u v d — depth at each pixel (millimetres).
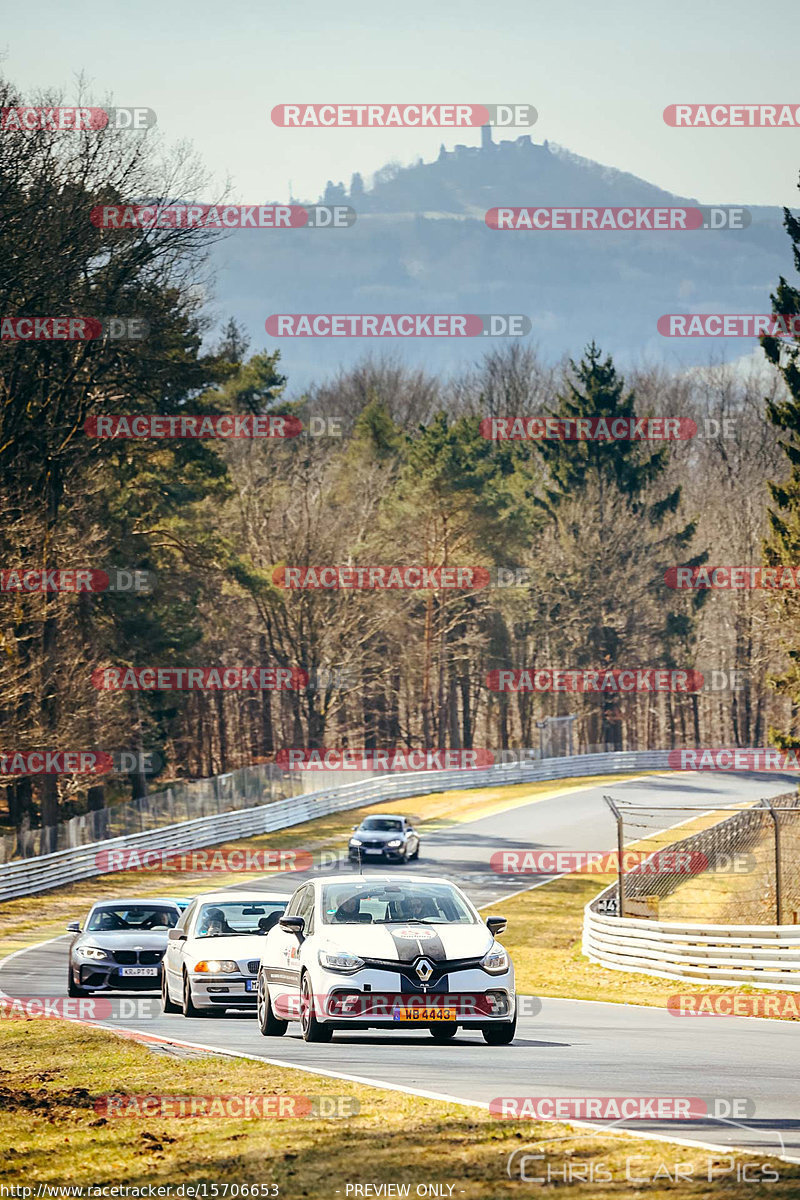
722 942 92750
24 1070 53781
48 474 193500
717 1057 53688
